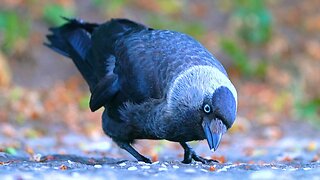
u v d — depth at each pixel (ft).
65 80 69.72
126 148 36.91
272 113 66.54
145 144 52.08
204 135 33.12
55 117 60.18
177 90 33.01
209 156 45.75
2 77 66.64
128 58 35.40
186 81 32.91
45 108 62.18
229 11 81.71
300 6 86.07
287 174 31.22
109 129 37.06
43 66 70.74
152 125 34.30
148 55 34.68
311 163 37.19
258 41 78.79
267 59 77.41
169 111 33.19
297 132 60.49
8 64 69.97
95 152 45.80
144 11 79.66
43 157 38.99
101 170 31.60
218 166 33.78
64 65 71.46
